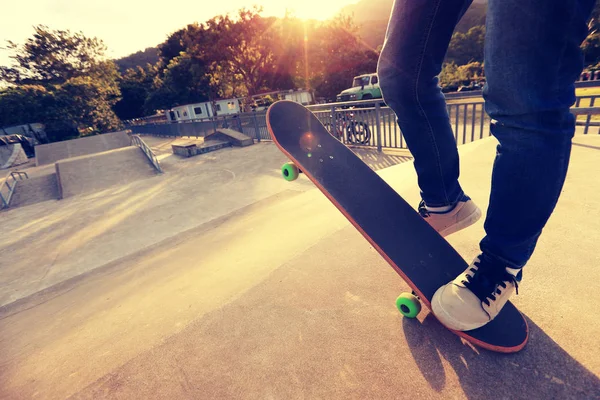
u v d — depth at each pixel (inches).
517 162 26.3
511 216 28.1
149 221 203.6
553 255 46.1
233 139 463.5
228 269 78.7
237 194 231.0
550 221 55.8
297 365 35.4
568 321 34.6
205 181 291.1
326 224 91.5
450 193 39.4
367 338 37.4
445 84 1114.7
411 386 30.7
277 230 104.2
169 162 424.2
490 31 25.3
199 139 665.0
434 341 35.3
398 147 257.6
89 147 829.2
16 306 116.8
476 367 31.3
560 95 24.6
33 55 1689.2
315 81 1348.4
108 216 231.3
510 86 24.6
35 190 369.7
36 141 1153.4
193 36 1293.1
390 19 34.8
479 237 55.2
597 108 141.0
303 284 50.5
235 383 34.5
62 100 1233.4
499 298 30.4
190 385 35.2
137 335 54.0
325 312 43.1
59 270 149.8
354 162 45.3
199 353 39.5
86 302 93.7
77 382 43.8
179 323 53.8
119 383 36.7
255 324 43.1
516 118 25.4
